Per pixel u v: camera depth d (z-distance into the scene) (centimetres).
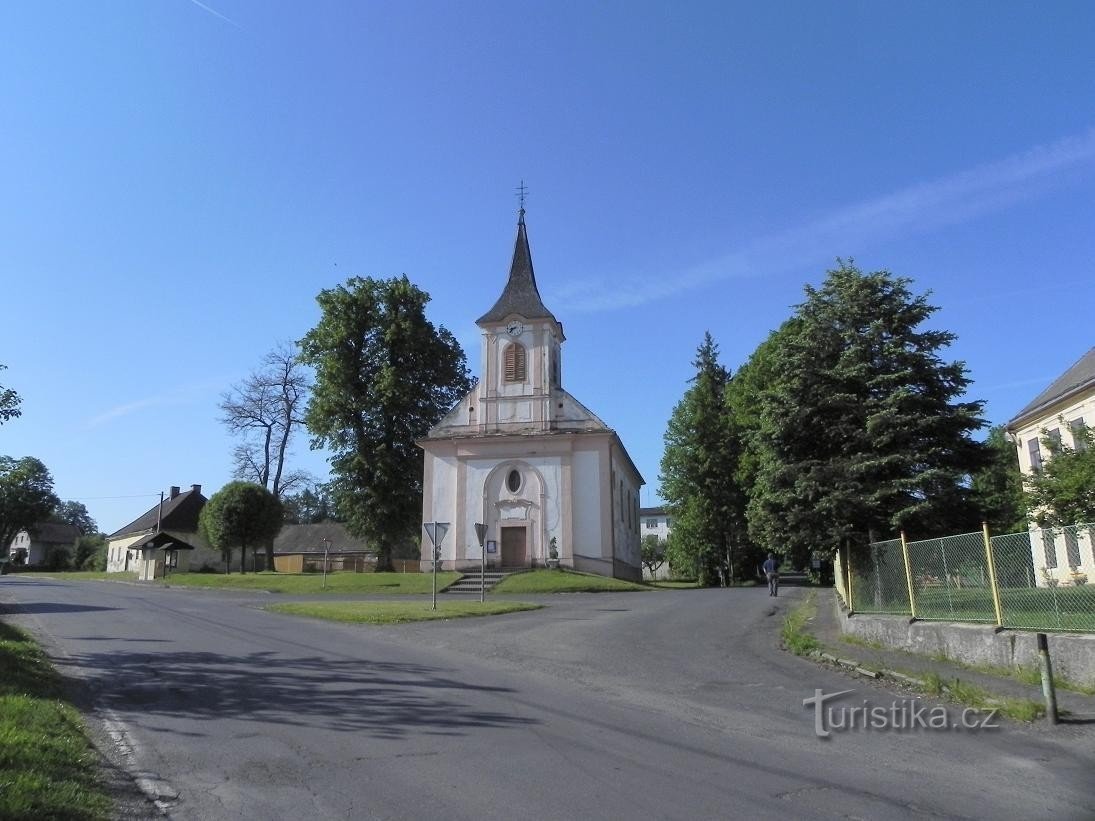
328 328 5134
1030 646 1243
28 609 2591
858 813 659
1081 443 1900
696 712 1073
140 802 679
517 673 1391
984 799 704
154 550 5822
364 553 8356
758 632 2008
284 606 2716
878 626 1698
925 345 2145
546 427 4781
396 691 1193
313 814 652
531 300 5003
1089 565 1275
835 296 2247
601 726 979
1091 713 1027
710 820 636
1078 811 673
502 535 4684
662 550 10600
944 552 1502
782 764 812
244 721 984
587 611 2652
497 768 784
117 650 1598
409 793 705
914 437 2053
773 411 2177
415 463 5131
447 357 5416
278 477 6216
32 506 8775
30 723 850
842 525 1981
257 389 6203
